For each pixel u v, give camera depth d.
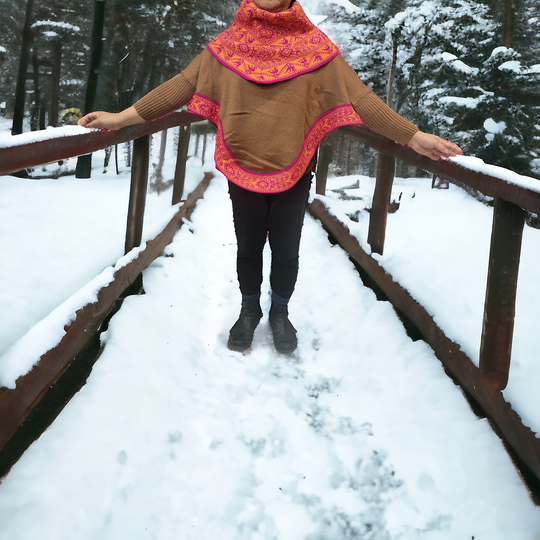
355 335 2.51
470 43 8.05
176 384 2.05
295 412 2.00
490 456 1.70
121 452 1.66
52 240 2.90
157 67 7.21
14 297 2.20
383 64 9.21
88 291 2.14
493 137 7.28
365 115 1.83
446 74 7.97
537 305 2.69
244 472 1.68
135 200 2.75
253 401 2.04
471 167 1.91
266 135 1.83
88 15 7.54
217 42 1.86
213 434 1.84
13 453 1.59
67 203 3.64
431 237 3.68
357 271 3.22
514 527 1.46
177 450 1.73
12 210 3.36
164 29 7.04
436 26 7.96
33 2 7.26
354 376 2.21
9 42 7.38
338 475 1.69
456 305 2.39
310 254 3.57
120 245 2.95
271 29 1.81
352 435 1.87
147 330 2.33
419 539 1.47
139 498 1.52
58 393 1.88
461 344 2.05
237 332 2.35
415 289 2.55
